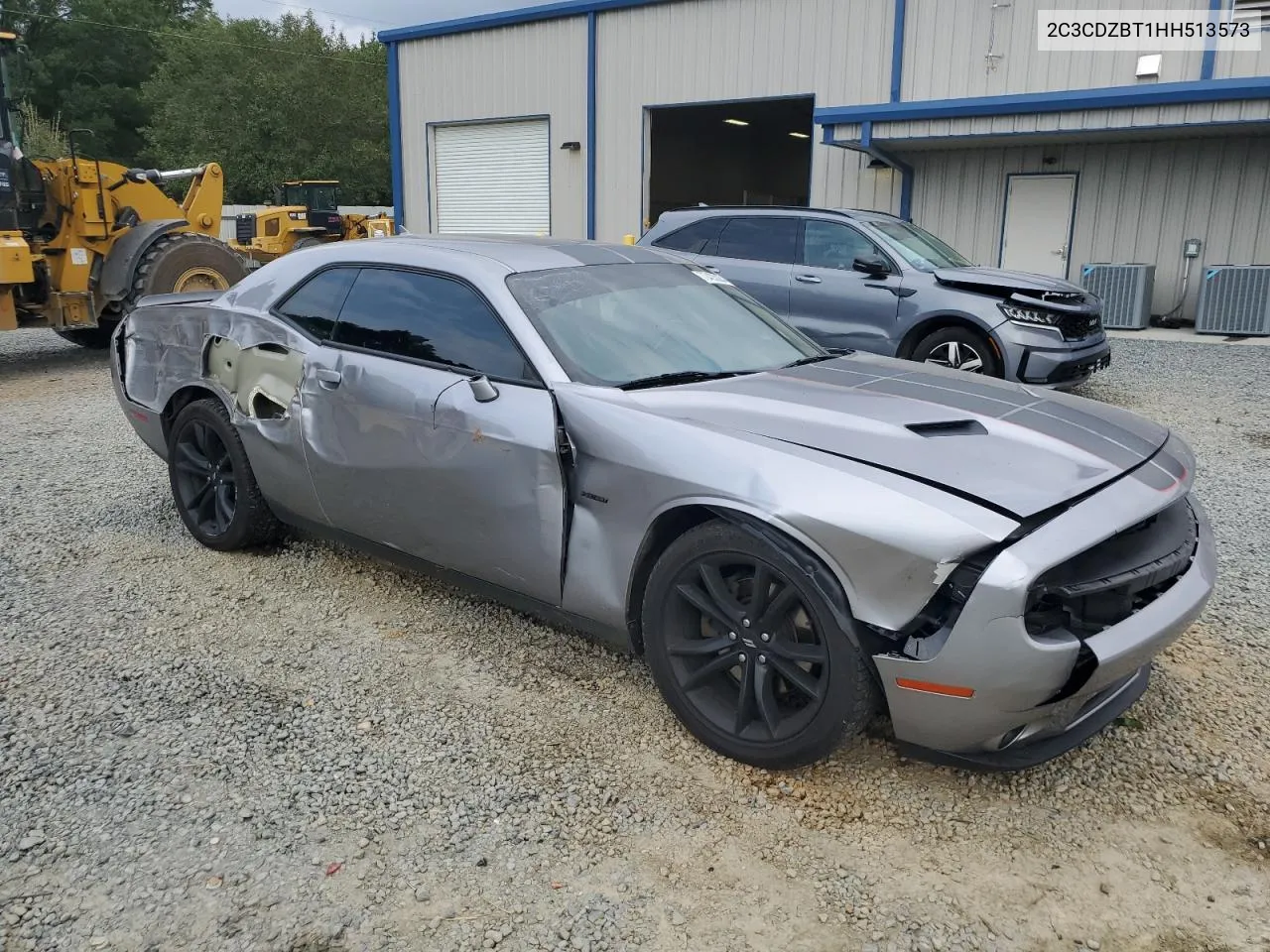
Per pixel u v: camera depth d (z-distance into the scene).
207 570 4.48
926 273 8.26
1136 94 12.03
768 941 2.27
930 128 13.70
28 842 2.58
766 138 27.64
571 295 3.63
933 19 14.61
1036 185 14.77
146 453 6.66
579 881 2.47
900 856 2.58
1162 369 10.30
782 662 2.78
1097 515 2.59
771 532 2.71
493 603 4.13
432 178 20.64
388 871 2.50
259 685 3.43
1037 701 2.47
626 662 3.62
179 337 4.66
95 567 4.50
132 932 2.27
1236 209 13.44
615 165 17.95
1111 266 13.62
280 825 2.67
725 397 3.17
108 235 10.76
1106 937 2.30
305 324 4.09
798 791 2.84
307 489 4.05
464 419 3.37
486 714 3.25
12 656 3.61
